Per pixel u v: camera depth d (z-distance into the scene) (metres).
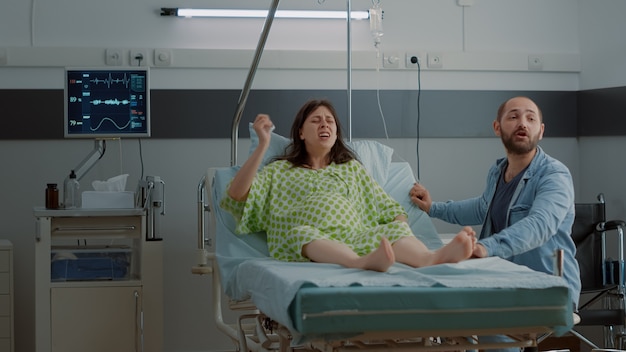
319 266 2.48
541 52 4.62
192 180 4.32
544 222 2.55
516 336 2.29
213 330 4.34
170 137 4.28
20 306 4.19
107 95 3.84
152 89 4.26
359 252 2.76
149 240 3.59
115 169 4.26
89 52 4.18
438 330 2.09
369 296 2.04
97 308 3.53
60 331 3.50
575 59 4.62
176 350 4.31
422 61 4.46
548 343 4.39
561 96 4.64
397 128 4.47
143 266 3.57
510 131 2.76
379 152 3.44
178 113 4.28
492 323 2.10
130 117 3.85
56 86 4.20
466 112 4.54
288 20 4.36
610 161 4.38
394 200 3.19
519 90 4.61
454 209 3.17
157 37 4.27
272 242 2.99
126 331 3.55
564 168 2.76
